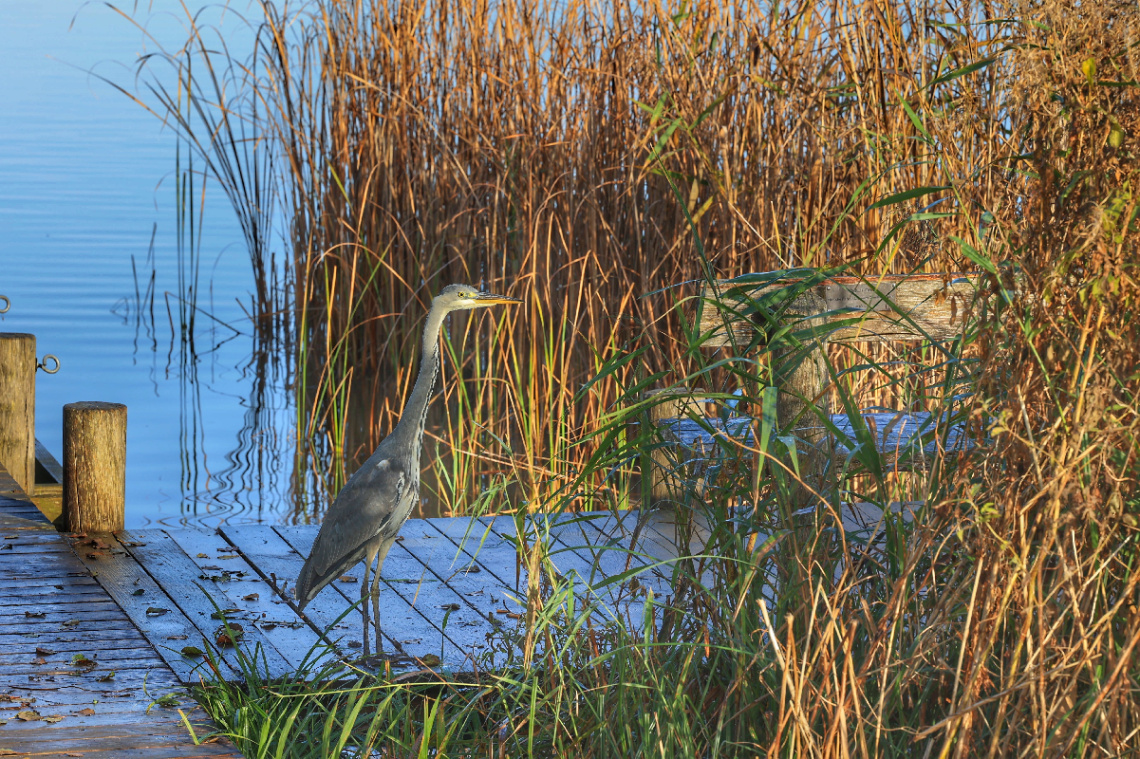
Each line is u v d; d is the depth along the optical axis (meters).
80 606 9.88
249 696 8.27
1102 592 6.17
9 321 21.61
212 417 18.59
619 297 15.92
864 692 6.37
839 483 7.25
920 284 9.37
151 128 35.38
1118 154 6.11
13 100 37.34
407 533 11.95
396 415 17.42
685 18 14.20
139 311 22.72
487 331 17.75
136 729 7.67
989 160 8.27
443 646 9.24
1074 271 6.17
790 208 14.28
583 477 7.83
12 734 7.52
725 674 7.57
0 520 11.98
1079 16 6.32
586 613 7.36
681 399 7.97
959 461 6.66
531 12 17.48
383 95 19.30
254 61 20.44
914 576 6.90
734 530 7.41
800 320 7.52
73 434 11.83
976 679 5.78
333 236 19.89
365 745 7.27
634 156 15.69
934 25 12.00
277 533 11.95
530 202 16.25
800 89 13.98
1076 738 5.86
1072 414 5.90
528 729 7.57
